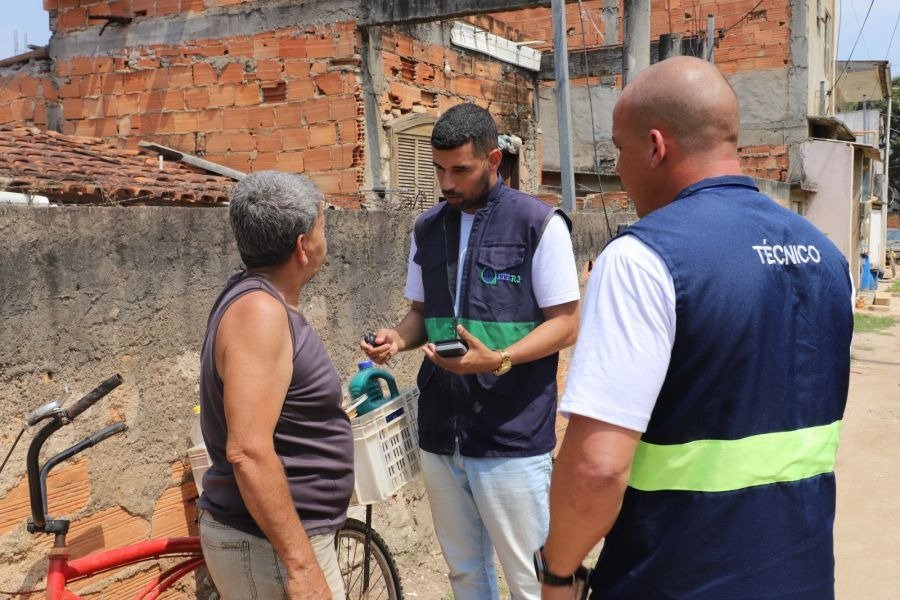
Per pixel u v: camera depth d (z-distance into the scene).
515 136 12.15
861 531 4.91
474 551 3.02
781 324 1.60
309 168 9.57
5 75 11.28
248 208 2.16
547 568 1.67
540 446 2.83
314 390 2.23
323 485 2.29
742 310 1.55
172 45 10.25
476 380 2.80
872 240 25.33
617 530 1.68
